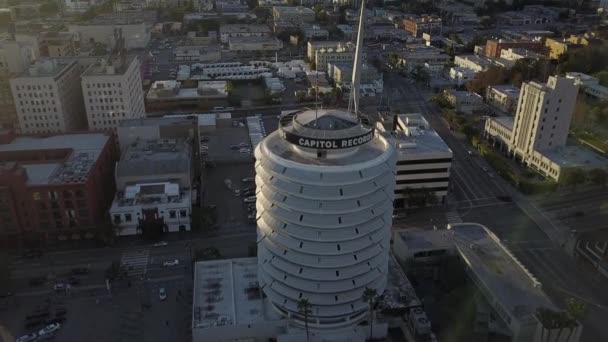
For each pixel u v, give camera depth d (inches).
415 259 6156.5
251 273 5831.7
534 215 7731.3
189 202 7372.1
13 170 6791.3
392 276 5836.6
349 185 4458.7
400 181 7810.0
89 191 6953.7
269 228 4827.8
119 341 5310.0
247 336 5142.7
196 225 7298.2
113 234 7032.5
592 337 5300.2
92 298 5974.4
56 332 5428.2
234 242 7076.8
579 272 6358.3
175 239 7170.3
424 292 5944.9
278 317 5177.2
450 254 6210.6
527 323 4921.3
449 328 5315.0
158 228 7209.6
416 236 6422.2
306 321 4697.3
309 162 4569.4
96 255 6806.1
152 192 7504.9
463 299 5639.8
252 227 7465.6
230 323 5088.6
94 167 7288.4
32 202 6850.4
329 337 5002.5
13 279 6294.3
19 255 6806.1
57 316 5649.6
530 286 5482.3
